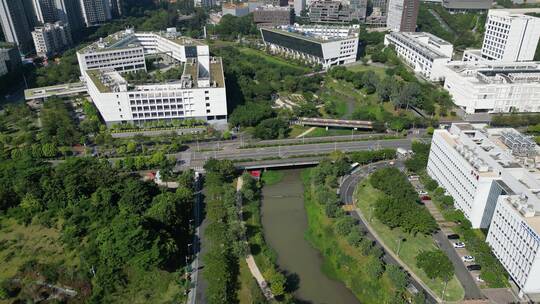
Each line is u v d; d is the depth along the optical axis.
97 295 197.75
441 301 196.25
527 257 187.75
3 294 195.38
